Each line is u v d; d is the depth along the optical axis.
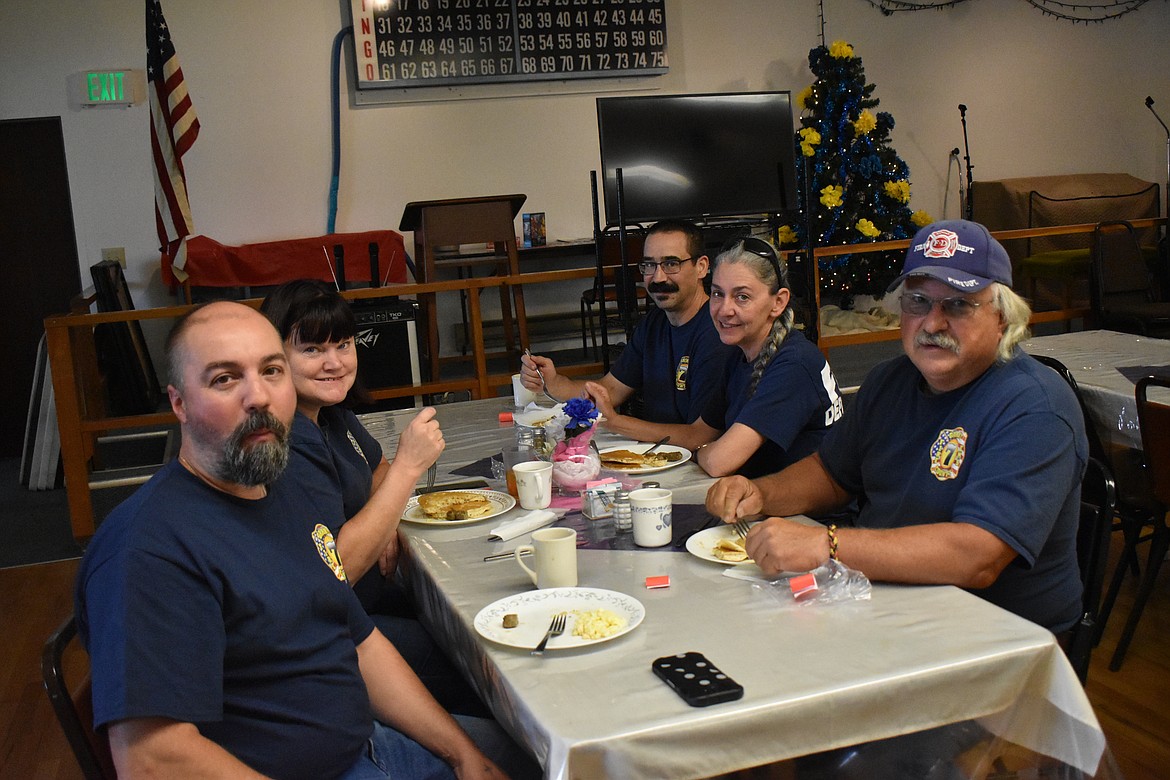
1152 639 2.93
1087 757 1.29
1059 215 7.82
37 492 5.76
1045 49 8.35
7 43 6.42
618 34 7.26
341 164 7.00
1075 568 1.69
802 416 2.32
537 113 7.28
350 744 1.45
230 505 1.37
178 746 1.22
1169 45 8.67
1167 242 6.62
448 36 6.99
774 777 1.35
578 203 7.43
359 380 2.43
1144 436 2.69
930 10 8.02
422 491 2.30
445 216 5.51
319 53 6.89
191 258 6.34
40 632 3.67
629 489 2.14
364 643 1.63
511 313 6.71
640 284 5.49
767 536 1.57
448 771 1.58
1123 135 8.65
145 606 1.23
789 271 5.12
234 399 1.32
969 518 1.54
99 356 5.83
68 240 6.68
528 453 2.54
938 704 1.25
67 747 2.78
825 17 7.79
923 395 1.76
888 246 5.14
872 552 1.52
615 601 1.50
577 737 1.11
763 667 1.26
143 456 5.89
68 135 6.54
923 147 8.13
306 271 6.59
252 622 1.34
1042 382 1.62
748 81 7.66
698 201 5.48
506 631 1.42
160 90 5.75
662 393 3.04
